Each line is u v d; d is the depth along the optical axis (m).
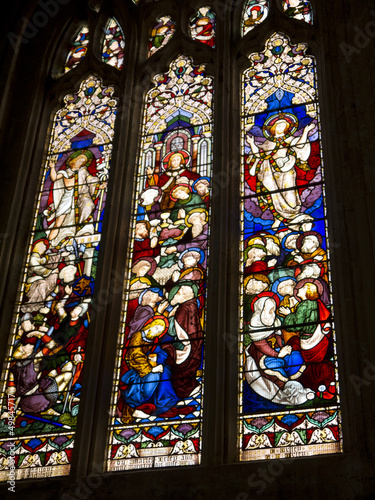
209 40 10.64
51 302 9.06
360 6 9.39
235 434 7.53
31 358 8.72
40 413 8.30
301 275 8.36
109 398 8.11
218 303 8.15
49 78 10.86
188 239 9.01
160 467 7.59
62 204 9.79
